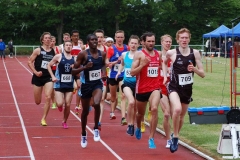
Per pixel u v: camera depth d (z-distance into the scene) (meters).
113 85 14.47
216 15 74.06
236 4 73.25
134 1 69.62
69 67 13.68
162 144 11.89
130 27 74.38
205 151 10.84
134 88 12.31
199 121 14.33
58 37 71.75
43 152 10.99
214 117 14.39
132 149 11.34
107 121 15.53
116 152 11.02
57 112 17.42
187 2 71.44
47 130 13.80
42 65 14.25
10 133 13.30
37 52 14.21
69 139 12.52
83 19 73.38
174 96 10.20
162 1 72.50
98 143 12.04
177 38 10.35
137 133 11.74
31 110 17.92
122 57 13.34
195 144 11.66
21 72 37.47
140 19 74.12
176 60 10.21
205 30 73.81
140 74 10.88
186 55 10.21
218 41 57.47
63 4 70.31
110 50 14.29
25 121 15.38
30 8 71.69
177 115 10.05
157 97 10.78
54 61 13.76
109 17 72.69
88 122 15.28
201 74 10.17
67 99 13.82
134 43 12.31
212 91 24.08
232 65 13.26
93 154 10.83
